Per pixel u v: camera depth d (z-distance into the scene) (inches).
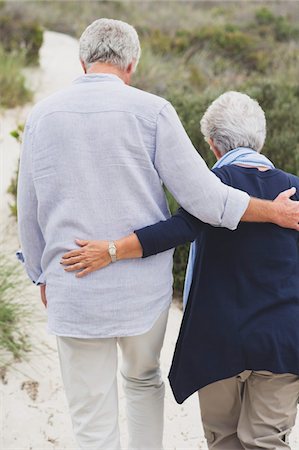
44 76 409.1
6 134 294.2
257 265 103.0
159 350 112.0
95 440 108.0
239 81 433.1
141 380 114.3
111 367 107.6
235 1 807.7
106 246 98.7
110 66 104.2
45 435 135.7
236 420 113.4
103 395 107.3
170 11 713.6
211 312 103.3
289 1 764.6
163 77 399.2
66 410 142.1
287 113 261.0
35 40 426.9
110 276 100.3
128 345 107.7
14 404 141.8
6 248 197.3
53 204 100.4
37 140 100.6
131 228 100.0
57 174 99.3
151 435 117.6
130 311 101.7
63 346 105.3
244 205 100.4
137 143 98.7
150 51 450.3
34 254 108.8
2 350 154.9
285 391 105.5
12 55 404.2
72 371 106.0
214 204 99.3
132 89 101.6
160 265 104.0
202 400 111.9
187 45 510.3
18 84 347.9
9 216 216.5
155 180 101.3
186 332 105.8
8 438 134.1
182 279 181.3
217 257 104.3
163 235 99.5
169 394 148.9
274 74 452.1
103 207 99.1
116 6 686.5
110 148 98.3
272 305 102.3
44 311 171.8
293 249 105.1
